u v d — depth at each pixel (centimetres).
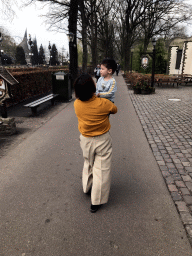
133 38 3316
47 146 443
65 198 269
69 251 191
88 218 233
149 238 204
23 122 630
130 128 566
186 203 255
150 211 243
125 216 235
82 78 198
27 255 187
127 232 212
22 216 236
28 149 428
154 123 607
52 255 187
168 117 671
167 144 444
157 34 3034
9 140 480
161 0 2562
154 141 464
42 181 309
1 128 505
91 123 212
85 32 2156
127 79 2214
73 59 1366
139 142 462
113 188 291
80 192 282
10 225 222
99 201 235
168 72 2444
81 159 381
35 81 1110
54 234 211
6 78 458
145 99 1045
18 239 205
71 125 595
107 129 223
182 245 195
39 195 275
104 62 238
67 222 227
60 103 944
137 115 712
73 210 246
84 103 205
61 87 970
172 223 223
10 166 356
